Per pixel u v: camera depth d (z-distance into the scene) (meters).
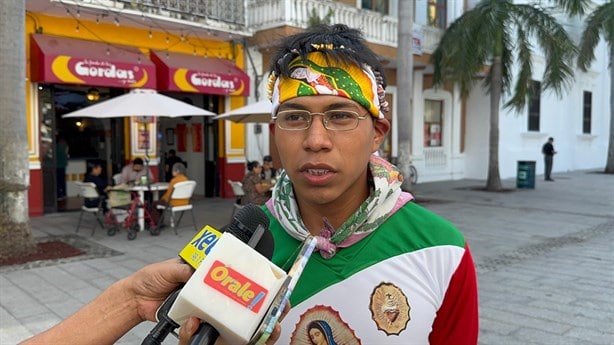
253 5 12.48
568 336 4.15
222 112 12.84
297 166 1.21
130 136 11.45
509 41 13.83
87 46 10.20
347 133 1.19
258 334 0.93
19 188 6.54
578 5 13.38
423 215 1.32
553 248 7.54
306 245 1.11
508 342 4.03
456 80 13.55
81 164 11.97
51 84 10.24
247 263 0.96
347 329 1.23
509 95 15.59
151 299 1.07
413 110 17.19
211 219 9.98
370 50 1.29
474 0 17.78
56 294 5.20
